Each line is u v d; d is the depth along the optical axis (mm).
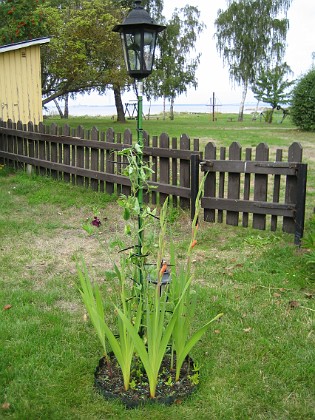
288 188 5836
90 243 6090
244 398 2967
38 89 13008
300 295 4379
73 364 3311
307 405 2900
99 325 2955
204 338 3637
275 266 5035
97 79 24500
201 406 2900
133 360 3086
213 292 4441
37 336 3682
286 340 3604
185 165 6855
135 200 2957
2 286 4695
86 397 2977
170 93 40688
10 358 3381
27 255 5617
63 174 9211
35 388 3074
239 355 3424
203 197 6508
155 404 2873
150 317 2904
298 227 5566
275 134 20672
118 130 23422
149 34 3316
